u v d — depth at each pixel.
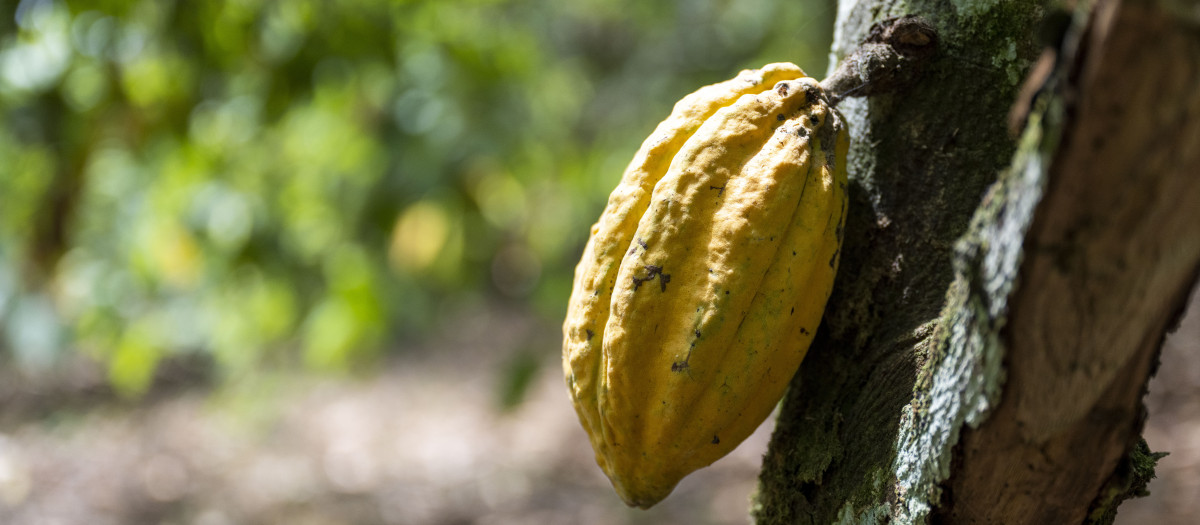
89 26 3.12
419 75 3.56
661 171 1.21
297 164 3.69
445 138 3.53
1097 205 0.72
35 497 5.19
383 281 3.75
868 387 1.23
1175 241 0.72
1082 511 0.95
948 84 1.23
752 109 1.18
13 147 3.59
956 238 1.22
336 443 5.96
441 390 6.93
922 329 1.19
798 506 1.30
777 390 1.20
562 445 5.59
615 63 5.98
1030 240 0.77
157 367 7.25
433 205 3.58
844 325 1.28
